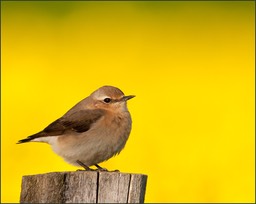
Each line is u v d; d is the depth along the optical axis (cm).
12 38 2117
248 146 1741
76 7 2277
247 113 1880
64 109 1836
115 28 2208
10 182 1600
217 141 1753
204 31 2197
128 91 1966
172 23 2242
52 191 926
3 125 1773
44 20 2208
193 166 1652
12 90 1909
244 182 1620
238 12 2289
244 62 2070
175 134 1769
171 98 1947
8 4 2255
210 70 2047
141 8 2288
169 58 2084
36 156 1650
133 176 923
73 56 2062
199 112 1883
